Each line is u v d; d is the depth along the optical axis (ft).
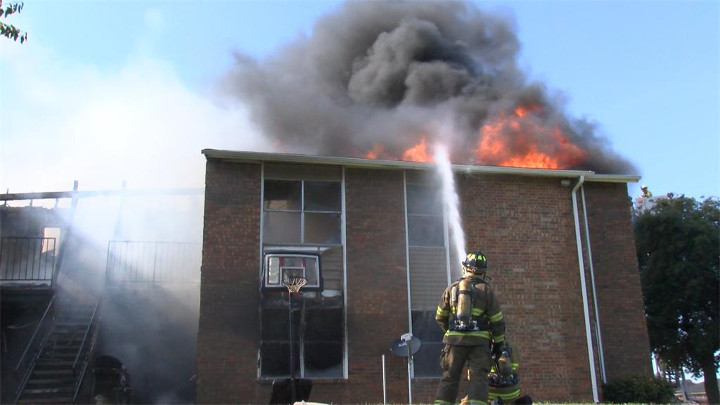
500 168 55.88
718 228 93.45
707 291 89.97
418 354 51.42
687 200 95.96
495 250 54.65
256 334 48.83
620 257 58.75
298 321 49.96
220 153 51.26
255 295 49.62
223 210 50.85
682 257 91.56
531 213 56.34
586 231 58.34
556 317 54.08
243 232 50.75
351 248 52.39
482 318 17.97
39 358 50.57
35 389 47.80
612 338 56.65
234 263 49.90
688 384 127.24
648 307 91.81
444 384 17.81
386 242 53.16
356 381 49.67
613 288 57.82
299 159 52.60
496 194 56.18
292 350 43.70
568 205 57.36
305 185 53.36
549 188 57.47
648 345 57.16
